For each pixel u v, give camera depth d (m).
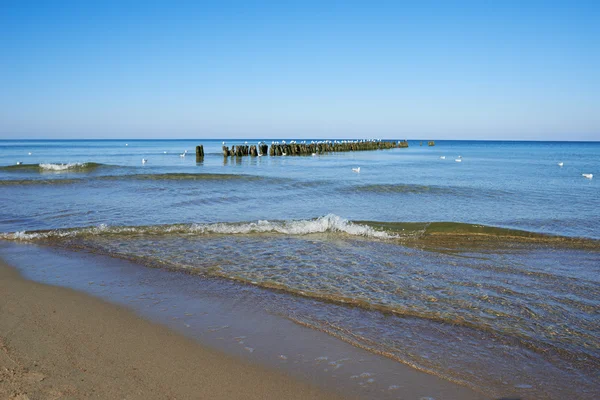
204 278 7.80
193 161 47.97
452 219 14.07
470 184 25.30
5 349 4.80
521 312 6.32
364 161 50.25
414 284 7.53
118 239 10.81
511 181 27.72
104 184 22.69
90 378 4.24
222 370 4.52
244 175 26.92
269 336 5.39
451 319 6.03
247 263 8.82
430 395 4.13
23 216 13.60
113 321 5.76
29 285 7.17
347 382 4.34
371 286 7.40
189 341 5.20
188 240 10.83
